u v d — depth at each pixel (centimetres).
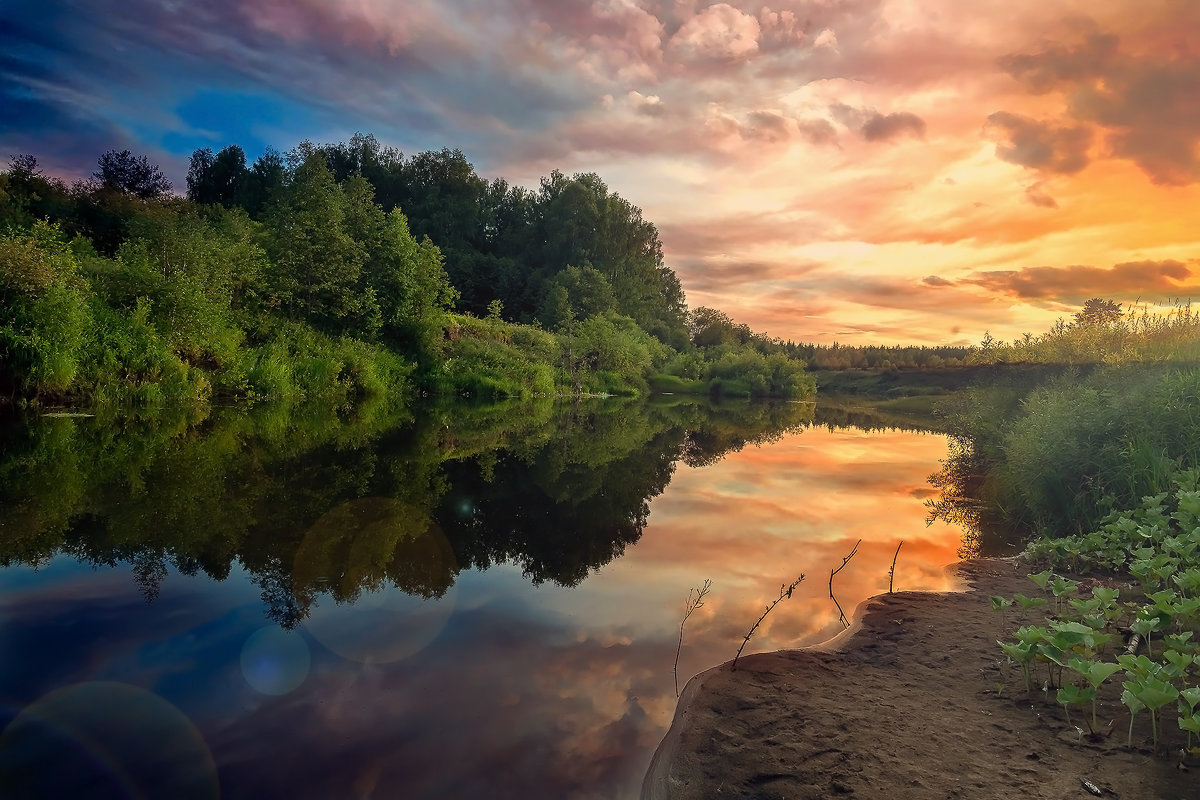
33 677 303
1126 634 377
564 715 294
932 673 339
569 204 6431
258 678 312
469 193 6606
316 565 484
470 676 328
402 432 1375
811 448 1533
